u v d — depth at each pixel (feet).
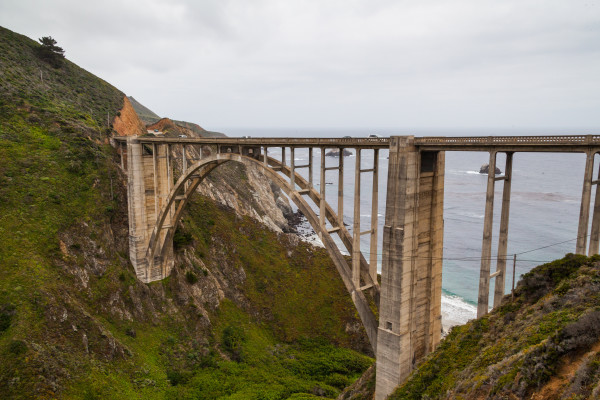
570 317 51.98
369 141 80.74
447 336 76.64
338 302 155.74
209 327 136.26
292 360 131.54
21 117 153.99
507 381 48.80
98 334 104.47
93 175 141.79
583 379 39.83
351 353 135.44
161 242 138.72
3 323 89.71
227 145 110.93
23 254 107.34
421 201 80.23
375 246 89.61
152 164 139.33
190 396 104.63
